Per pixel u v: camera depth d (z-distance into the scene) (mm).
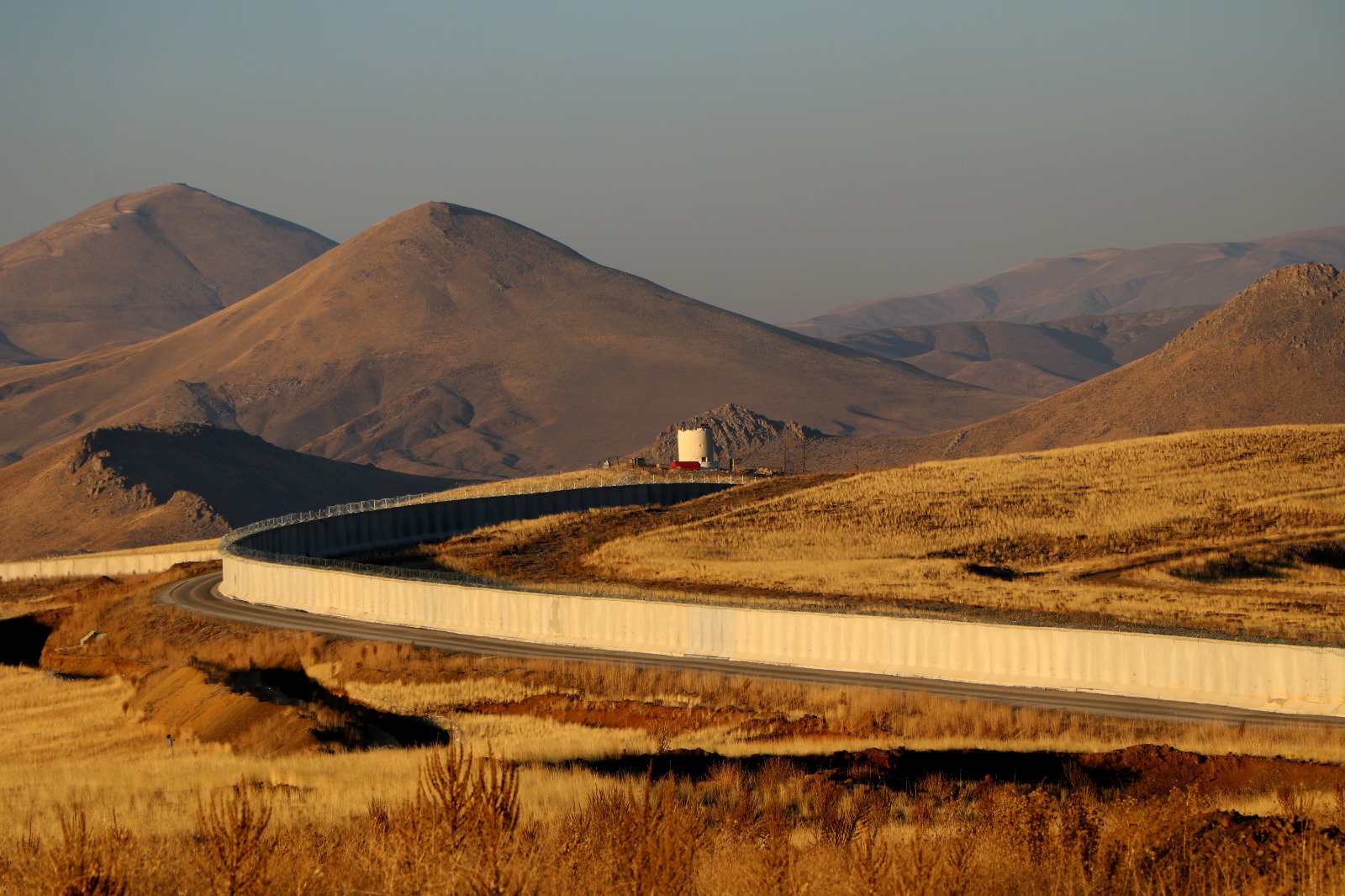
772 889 44812
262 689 128750
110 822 64250
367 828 56656
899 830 60750
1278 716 114500
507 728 114250
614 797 60094
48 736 117375
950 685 130750
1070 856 47781
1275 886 44438
